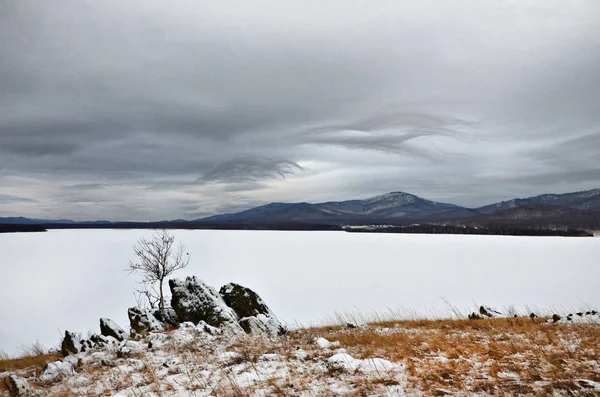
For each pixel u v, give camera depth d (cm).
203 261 9369
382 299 5475
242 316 1814
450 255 11000
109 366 1015
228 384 758
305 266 8975
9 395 881
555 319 1509
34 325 4466
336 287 6519
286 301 5416
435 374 717
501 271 7812
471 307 4494
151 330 1823
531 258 10012
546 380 650
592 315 1541
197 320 1712
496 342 1011
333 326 2022
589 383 611
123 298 5891
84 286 6888
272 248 13538
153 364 974
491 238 19200
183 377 843
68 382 931
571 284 6281
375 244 15462
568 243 15312
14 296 6225
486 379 677
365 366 786
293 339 1323
